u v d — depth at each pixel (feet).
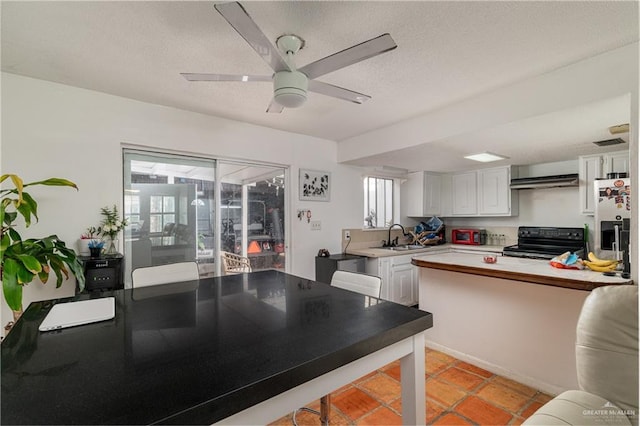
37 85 7.41
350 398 6.78
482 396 6.77
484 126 8.26
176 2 4.74
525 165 14.43
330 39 5.66
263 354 2.81
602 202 9.89
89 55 6.30
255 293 5.10
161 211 9.57
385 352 3.53
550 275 6.26
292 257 12.12
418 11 4.95
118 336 3.27
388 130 11.21
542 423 3.22
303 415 6.28
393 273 13.00
